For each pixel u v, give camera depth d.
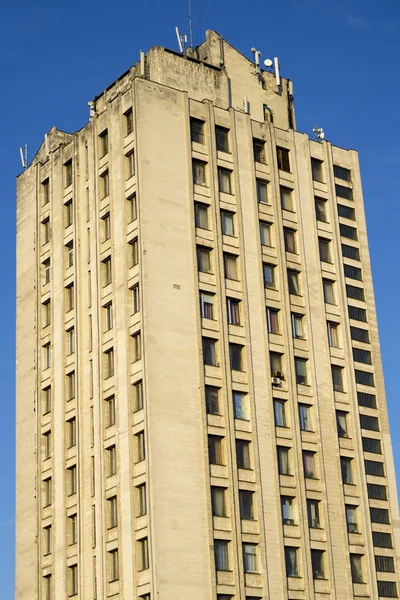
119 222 109.69
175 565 97.38
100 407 106.62
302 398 111.31
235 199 113.44
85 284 113.44
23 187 127.06
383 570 110.25
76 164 118.31
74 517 108.38
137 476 100.81
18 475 117.06
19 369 120.69
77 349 112.00
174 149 111.12
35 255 121.75
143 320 103.62
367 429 115.06
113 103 114.31
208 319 107.38
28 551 112.75
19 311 122.88
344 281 119.12
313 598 104.25
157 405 101.38
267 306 112.00
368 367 117.69
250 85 124.88
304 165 120.75
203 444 102.44
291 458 108.31
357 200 124.00
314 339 114.44
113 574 101.44
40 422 115.25
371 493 112.62
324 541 107.38
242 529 102.38
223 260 110.44
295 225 117.44
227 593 99.44
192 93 119.50
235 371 107.38
